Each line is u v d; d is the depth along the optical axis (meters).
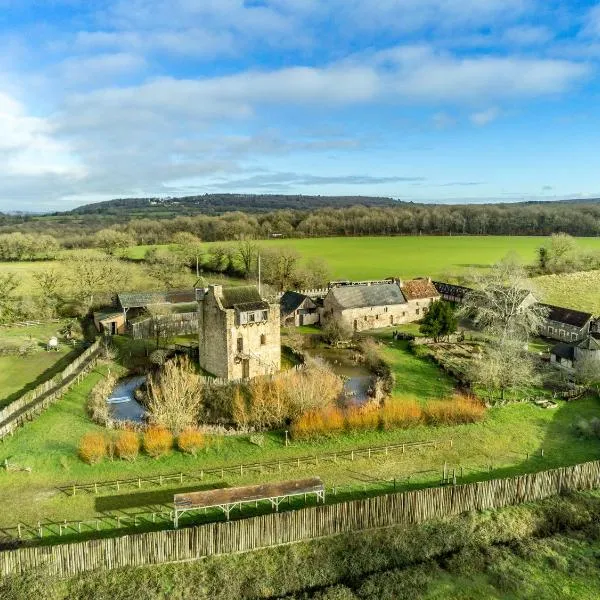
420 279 102.00
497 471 42.56
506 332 69.19
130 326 85.12
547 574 32.91
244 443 46.09
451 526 36.53
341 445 46.09
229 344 61.50
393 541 35.09
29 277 116.75
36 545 32.75
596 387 59.94
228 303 63.25
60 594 30.16
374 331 89.38
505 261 112.38
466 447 46.19
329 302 90.75
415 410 49.66
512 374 57.25
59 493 38.53
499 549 35.16
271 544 34.00
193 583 31.34
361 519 35.50
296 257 129.88
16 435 47.28
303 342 80.44
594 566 33.59
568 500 39.53
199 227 195.38
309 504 37.56
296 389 51.28
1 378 64.38
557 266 134.38
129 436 43.94
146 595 30.22
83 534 34.03
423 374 65.56
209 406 55.16
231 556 33.16
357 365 71.88
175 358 65.12
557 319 85.62
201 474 41.12
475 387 59.81
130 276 118.00
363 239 190.12
